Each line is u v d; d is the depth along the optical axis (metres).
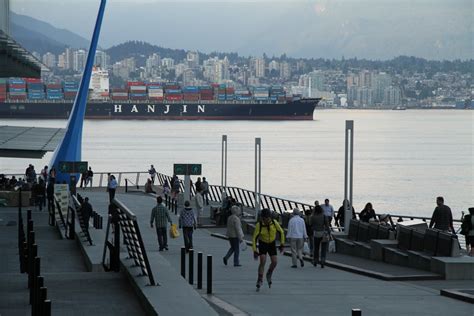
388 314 22.55
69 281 24.17
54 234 45.81
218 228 56.75
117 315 19.61
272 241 27.28
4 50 32.28
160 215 40.19
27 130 74.81
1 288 23.97
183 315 18.11
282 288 27.78
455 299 25.44
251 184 175.62
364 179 188.12
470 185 174.25
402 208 132.38
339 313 22.61
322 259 34.28
